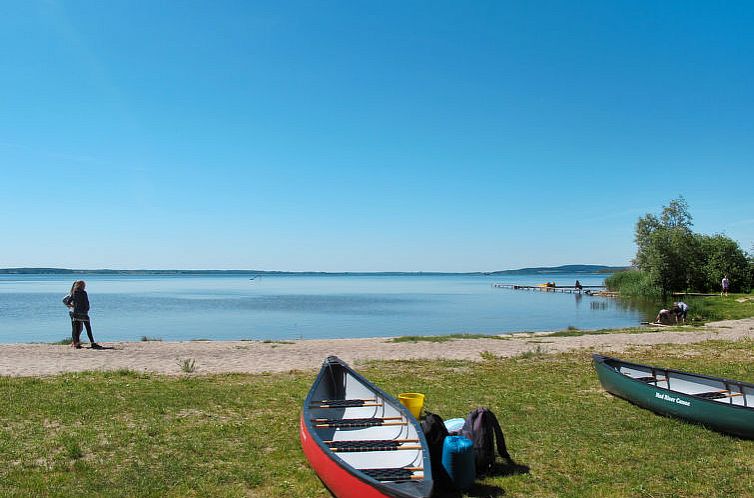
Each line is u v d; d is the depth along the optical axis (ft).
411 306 191.11
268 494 22.62
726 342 69.10
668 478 24.58
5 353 60.49
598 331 87.25
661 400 34.24
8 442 27.61
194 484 23.21
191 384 43.21
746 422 29.32
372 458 24.79
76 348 66.13
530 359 57.36
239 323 130.41
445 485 23.02
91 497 21.67
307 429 25.09
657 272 186.39
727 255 184.85
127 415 33.30
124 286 431.84
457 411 35.50
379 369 51.80
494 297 249.75
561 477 24.57
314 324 128.16
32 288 363.56
